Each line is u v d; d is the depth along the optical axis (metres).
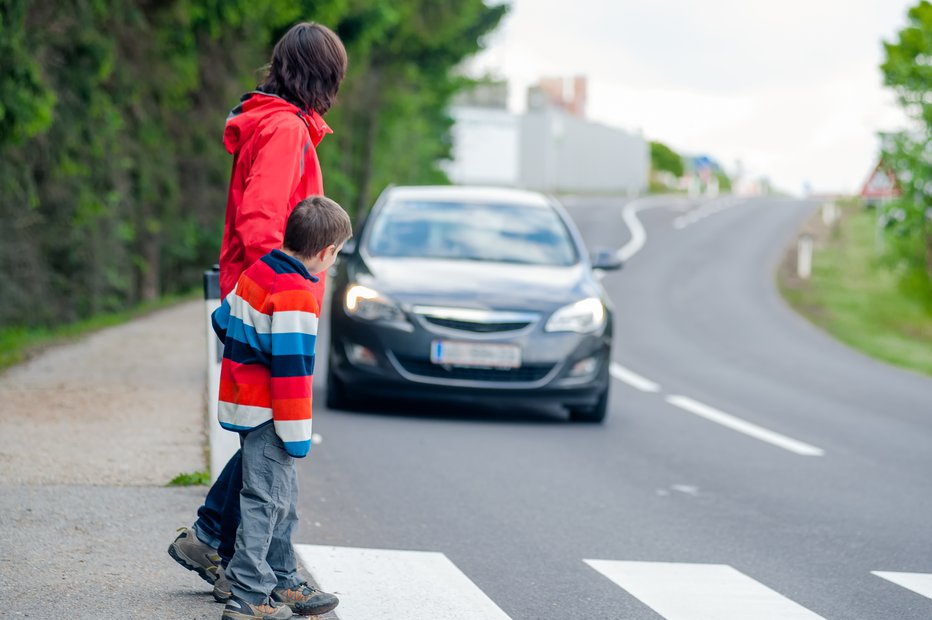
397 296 11.37
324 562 6.43
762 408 13.90
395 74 47.78
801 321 25.58
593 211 63.28
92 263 24.39
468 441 10.53
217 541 5.31
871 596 6.29
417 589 6.00
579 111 147.12
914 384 16.91
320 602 5.17
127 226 25.59
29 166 18.66
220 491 5.33
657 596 6.11
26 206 20.45
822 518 8.18
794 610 5.97
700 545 7.27
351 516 7.57
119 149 21.58
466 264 12.18
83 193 21.33
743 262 38.28
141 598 5.39
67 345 16.03
